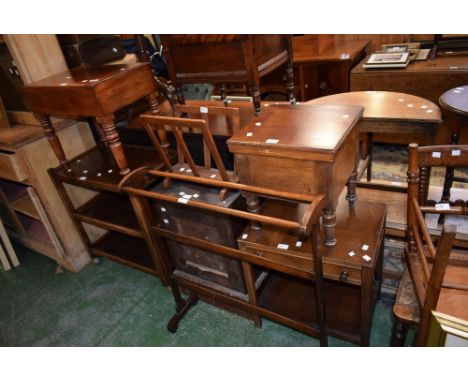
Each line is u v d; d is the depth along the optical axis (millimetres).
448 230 1010
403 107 2061
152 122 1628
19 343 2158
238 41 1563
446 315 1158
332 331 1661
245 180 1490
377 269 1799
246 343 1928
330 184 1294
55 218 2463
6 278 2721
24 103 2324
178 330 2066
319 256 1380
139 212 1899
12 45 2045
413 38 3258
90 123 2529
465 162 1370
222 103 2236
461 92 1964
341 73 3094
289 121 1479
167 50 1820
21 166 2295
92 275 2604
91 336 2125
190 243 1764
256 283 1853
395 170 3023
